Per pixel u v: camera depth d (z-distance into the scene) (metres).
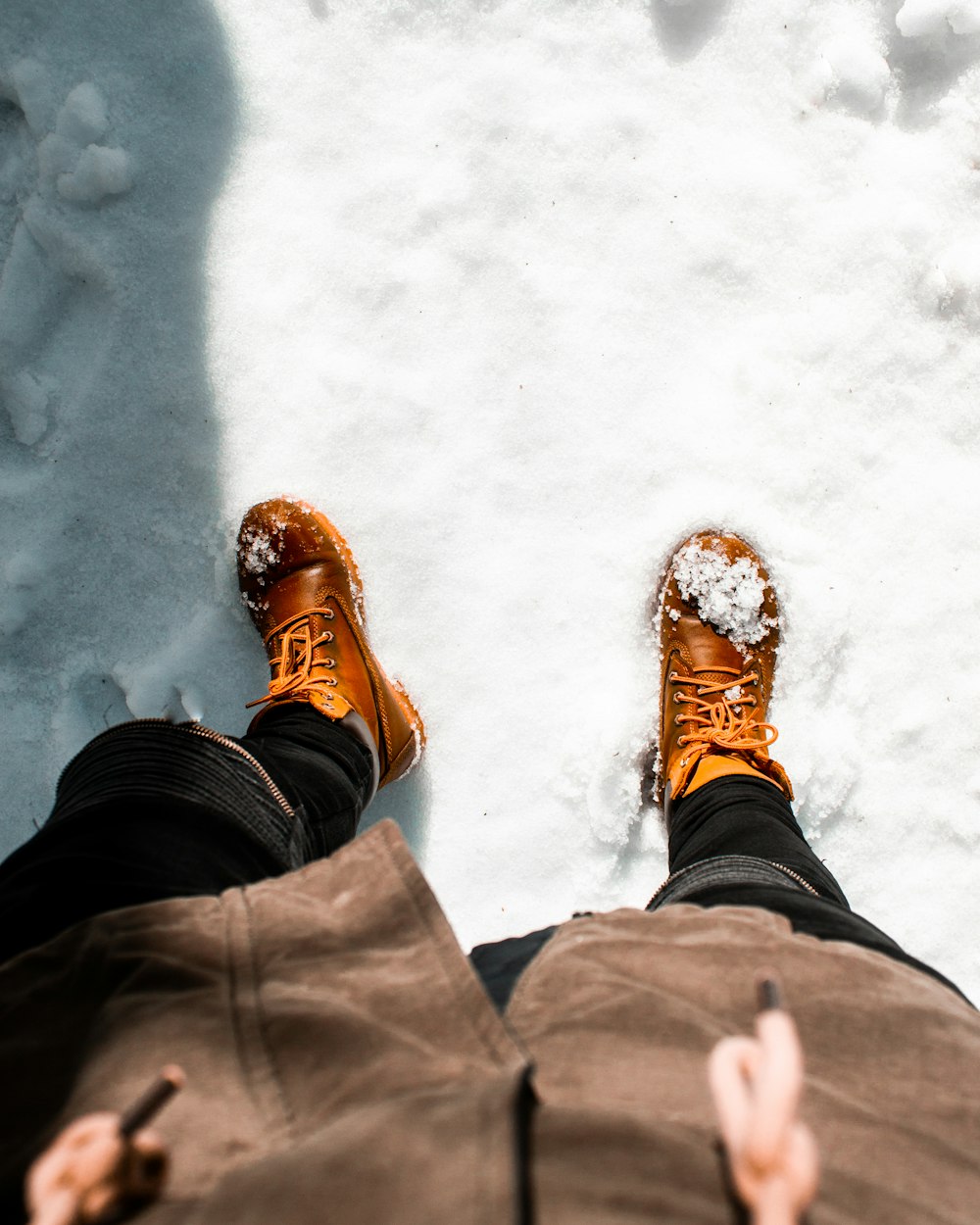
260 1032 0.58
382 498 1.48
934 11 1.41
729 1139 0.40
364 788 1.33
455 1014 0.57
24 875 0.84
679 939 0.75
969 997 1.42
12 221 1.46
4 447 1.47
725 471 1.47
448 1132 0.42
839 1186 0.53
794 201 1.47
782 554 1.46
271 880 0.73
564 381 1.48
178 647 1.46
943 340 1.46
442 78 1.49
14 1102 0.59
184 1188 0.48
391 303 1.48
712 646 1.45
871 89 1.45
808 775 1.45
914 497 1.46
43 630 1.46
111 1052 0.58
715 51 1.48
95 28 1.47
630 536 1.48
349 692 1.40
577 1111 0.47
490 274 1.48
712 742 1.39
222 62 1.48
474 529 1.48
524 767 1.47
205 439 1.47
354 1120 0.46
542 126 1.48
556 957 0.72
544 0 1.48
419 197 1.48
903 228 1.45
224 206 1.48
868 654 1.46
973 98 1.45
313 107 1.49
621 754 1.46
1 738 1.44
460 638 1.49
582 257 1.49
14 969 0.68
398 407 1.48
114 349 1.46
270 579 1.46
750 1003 0.67
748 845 1.16
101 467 1.46
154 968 0.64
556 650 1.48
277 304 1.48
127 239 1.46
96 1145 0.40
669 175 1.48
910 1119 0.61
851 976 0.72
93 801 0.95
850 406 1.47
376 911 0.65
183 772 1.00
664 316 1.48
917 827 1.45
